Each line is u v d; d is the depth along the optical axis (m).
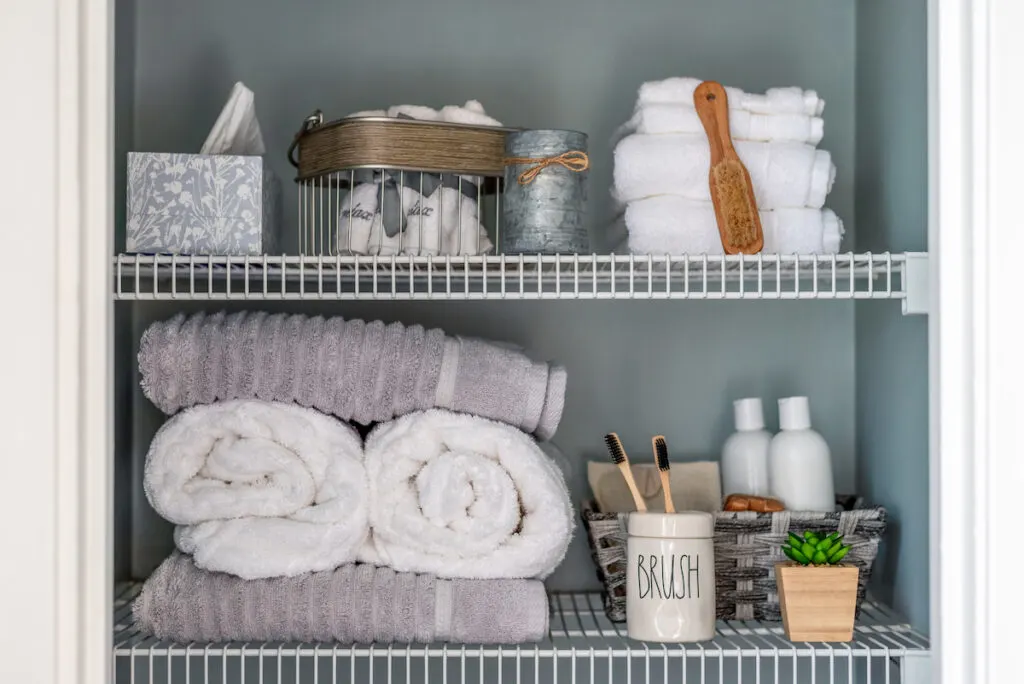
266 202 1.12
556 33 1.40
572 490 1.37
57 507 0.86
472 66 1.40
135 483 1.36
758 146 1.13
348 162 1.11
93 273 0.88
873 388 1.31
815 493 1.20
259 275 1.18
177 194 1.08
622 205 1.17
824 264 1.14
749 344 1.39
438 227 1.13
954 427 0.92
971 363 0.90
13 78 0.87
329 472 1.07
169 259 1.04
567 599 1.31
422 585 1.04
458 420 1.08
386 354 1.08
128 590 1.30
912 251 1.18
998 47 0.90
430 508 1.05
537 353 1.38
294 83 1.39
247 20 1.39
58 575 0.86
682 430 1.38
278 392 1.08
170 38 1.39
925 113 1.14
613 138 1.25
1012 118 0.90
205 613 1.03
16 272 0.86
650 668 1.29
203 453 1.08
